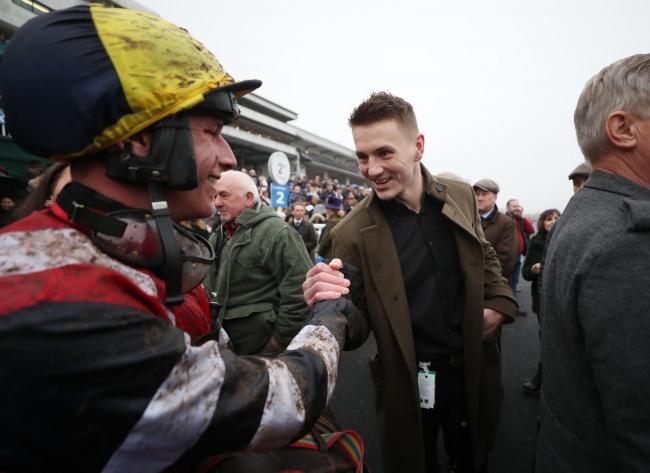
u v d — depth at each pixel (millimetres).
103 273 449
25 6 11195
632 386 653
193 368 446
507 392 2805
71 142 492
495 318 1344
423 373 1370
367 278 1288
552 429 884
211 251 720
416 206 1359
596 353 698
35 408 381
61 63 472
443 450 2143
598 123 831
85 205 524
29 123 488
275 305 2012
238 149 26406
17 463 394
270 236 1930
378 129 1187
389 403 1284
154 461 432
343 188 22906
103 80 479
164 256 526
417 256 1351
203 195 622
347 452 761
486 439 1405
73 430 392
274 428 487
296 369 545
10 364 372
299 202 5457
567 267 781
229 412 447
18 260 428
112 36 491
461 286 1360
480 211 3266
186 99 526
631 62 789
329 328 691
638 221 668
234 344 2010
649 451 632
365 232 1305
